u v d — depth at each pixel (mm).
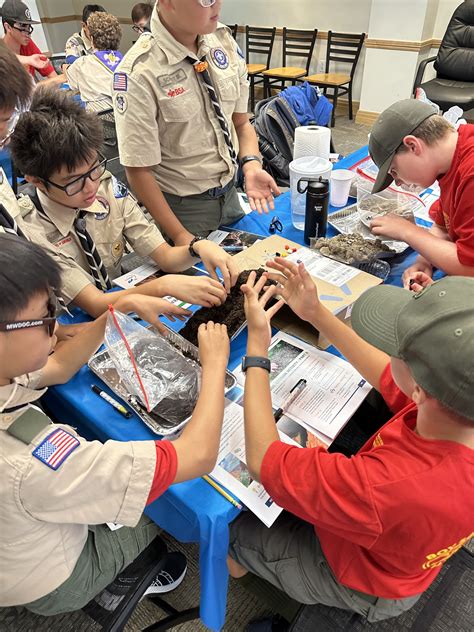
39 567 770
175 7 1296
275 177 2500
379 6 4098
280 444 792
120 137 1466
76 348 1018
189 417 923
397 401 929
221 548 822
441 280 664
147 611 1324
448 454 651
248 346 940
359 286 1171
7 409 704
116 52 3273
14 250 659
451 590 970
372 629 896
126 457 719
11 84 912
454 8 4055
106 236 1448
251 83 5473
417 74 3947
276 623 1202
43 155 1081
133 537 962
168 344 1038
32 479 662
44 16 6508
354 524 692
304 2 4848
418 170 1288
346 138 4430
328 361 1073
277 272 1143
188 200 1657
